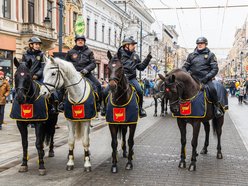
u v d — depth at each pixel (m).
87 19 36.78
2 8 23.48
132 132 7.02
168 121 15.77
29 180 6.38
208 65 7.59
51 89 6.27
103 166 7.43
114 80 6.23
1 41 23.17
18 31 24.95
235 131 12.71
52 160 7.93
